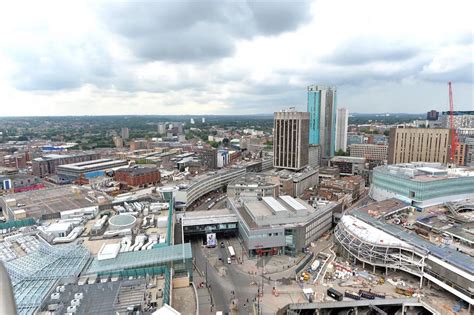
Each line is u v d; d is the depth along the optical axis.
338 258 165.12
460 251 144.25
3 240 139.50
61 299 88.94
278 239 168.75
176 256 117.12
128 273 106.00
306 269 153.75
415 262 139.50
